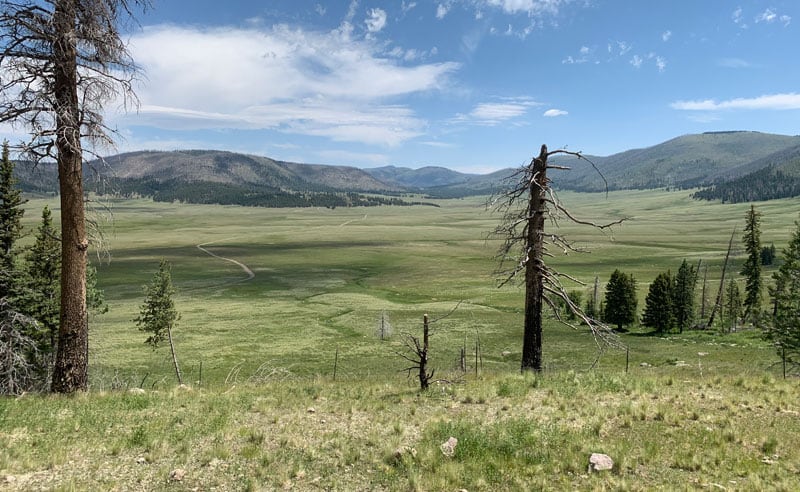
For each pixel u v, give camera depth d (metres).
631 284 73.38
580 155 15.48
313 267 144.50
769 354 46.22
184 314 81.25
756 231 65.12
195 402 12.55
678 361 45.47
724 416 10.84
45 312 27.28
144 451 9.13
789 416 10.76
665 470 8.38
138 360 51.81
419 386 15.10
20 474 7.88
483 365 47.53
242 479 8.14
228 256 167.50
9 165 25.89
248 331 68.56
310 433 10.34
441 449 9.38
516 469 8.55
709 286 103.56
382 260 160.75
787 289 48.12
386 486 8.12
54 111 11.42
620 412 11.18
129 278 118.50
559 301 72.00
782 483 7.60
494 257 17.67
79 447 9.10
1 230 25.58
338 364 50.66
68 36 11.28
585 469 8.51
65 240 12.88
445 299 97.25
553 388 13.52
